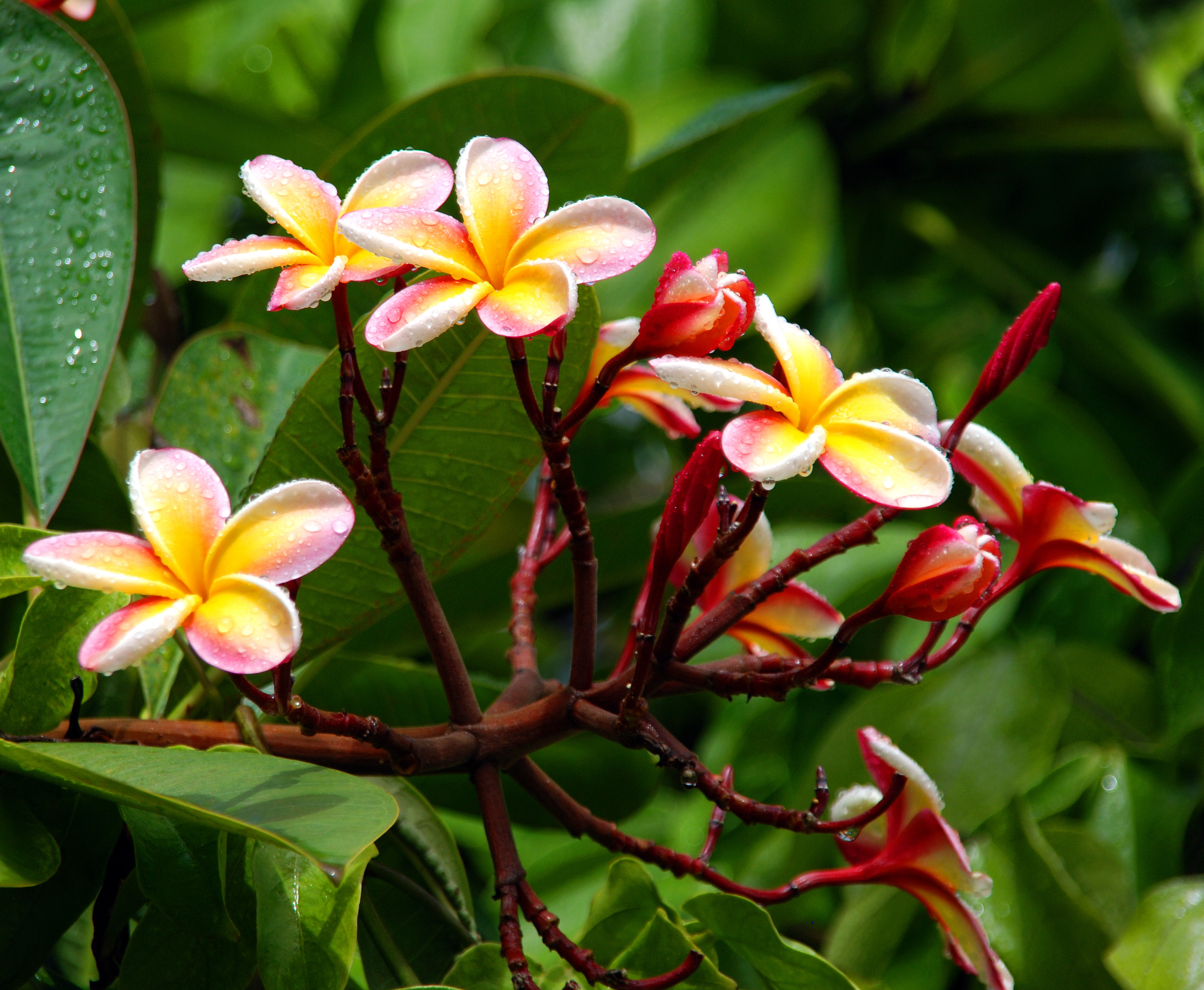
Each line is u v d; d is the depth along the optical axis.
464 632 1.81
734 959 1.68
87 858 1.59
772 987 1.62
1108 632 2.03
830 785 1.80
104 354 1.69
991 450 1.61
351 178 1.75
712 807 1.99
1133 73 2.50
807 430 1.54
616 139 1.76
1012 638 2.02
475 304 1.53
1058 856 1.78
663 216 2.37
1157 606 1.59
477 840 1.84
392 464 1.64
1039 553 1.60
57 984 1.64
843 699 2.01
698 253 2.33
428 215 1.54
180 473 1.53
